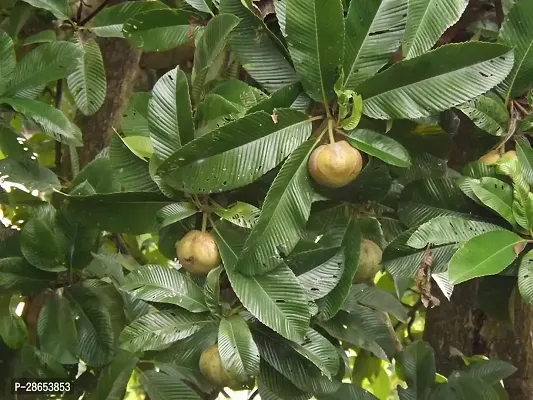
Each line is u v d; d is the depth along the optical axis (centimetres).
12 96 108
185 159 93
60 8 117
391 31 95
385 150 95
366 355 152
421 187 105
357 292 124
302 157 94
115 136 101
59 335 111
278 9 95
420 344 128
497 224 101
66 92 161
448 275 91
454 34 122
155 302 100
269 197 91
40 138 159
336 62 94
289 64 100
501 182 98
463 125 118
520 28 101
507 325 133
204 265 98
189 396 113
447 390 122
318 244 104
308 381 101
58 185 120
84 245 112
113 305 116
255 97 102
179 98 97
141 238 173
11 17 119
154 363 115
